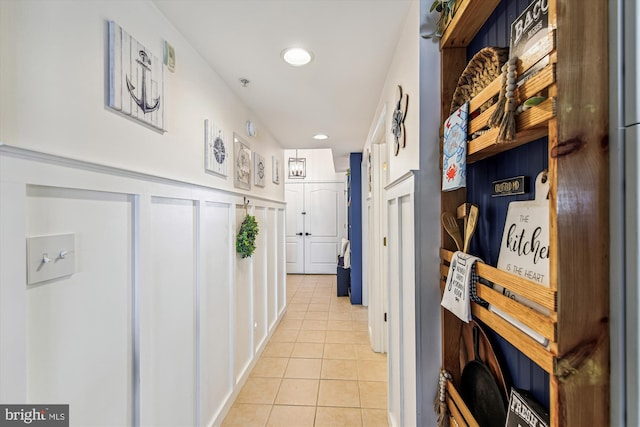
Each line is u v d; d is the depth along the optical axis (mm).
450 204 1131
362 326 3512
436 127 1154
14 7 713
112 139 1020
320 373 2484
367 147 3471
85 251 920
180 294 1458
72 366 875
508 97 634
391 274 1804
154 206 1255
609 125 492
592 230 500
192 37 1488
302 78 1956
